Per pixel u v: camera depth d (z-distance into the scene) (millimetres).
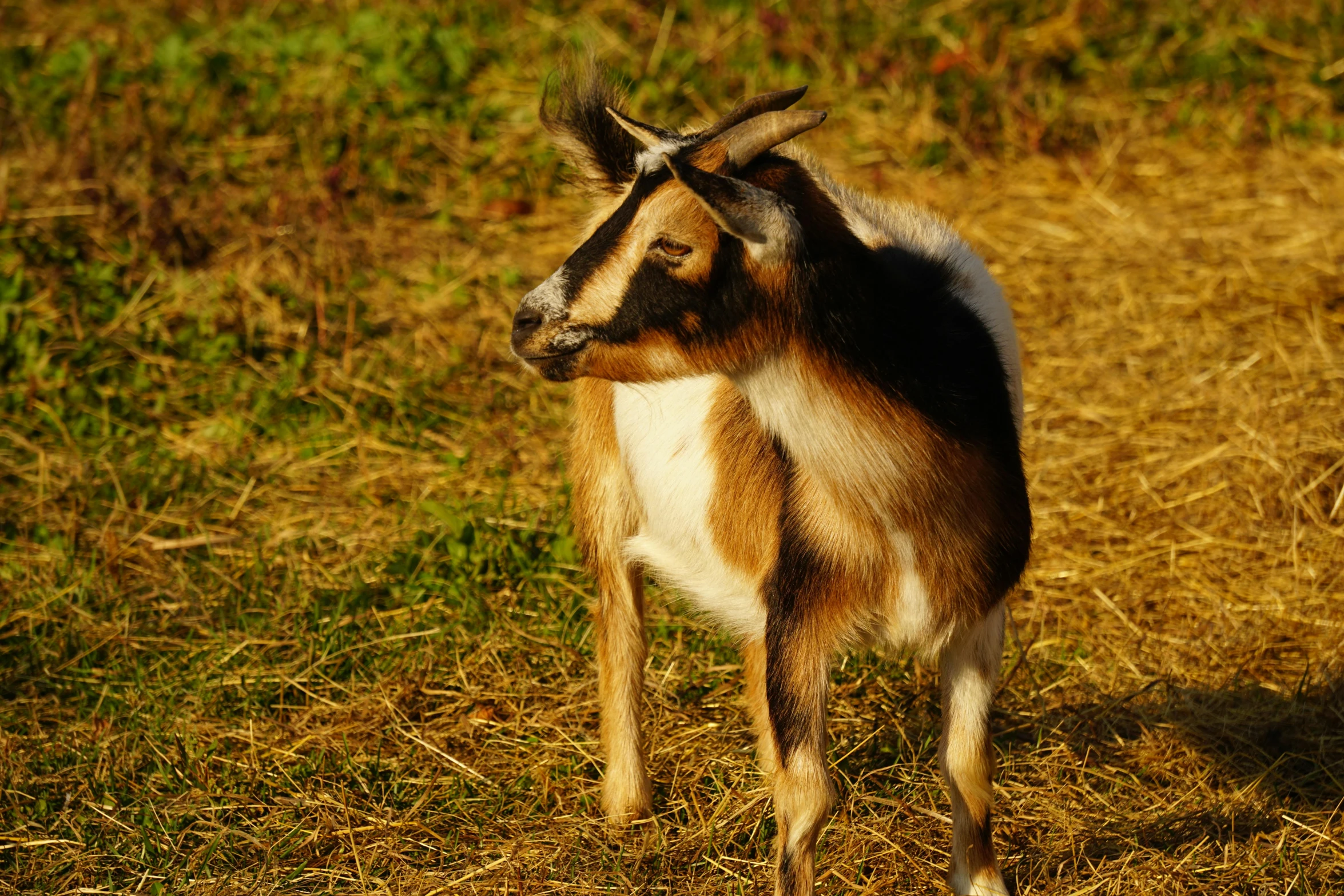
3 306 17625
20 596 13922
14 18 26328
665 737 12164
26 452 16234
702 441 10422
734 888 10172
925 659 9625
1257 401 16562
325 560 14656
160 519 15203
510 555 14383
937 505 8969
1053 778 11367
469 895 10117
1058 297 19344
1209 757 11680
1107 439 16375
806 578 9250
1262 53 25375
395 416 16984
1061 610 13773
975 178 22859
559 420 17203
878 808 11047
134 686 12664
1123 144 23516
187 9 26500
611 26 25000
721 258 8516
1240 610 13672
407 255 20500
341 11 25422
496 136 23078
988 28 25234
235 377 17438
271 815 11047
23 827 10828
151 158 21344
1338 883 10094
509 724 12289
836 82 24484
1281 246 20234
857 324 8664
